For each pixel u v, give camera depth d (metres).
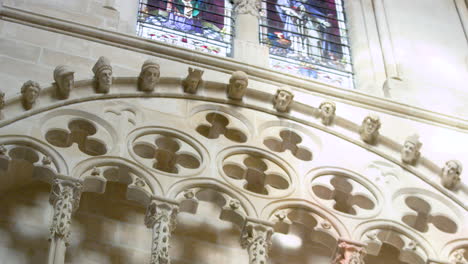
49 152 11.96
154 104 13.48
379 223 12.62
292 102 14.17
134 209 12.59
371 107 14.62
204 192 12.38
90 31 14.16
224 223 12.86
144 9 16.17
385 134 14.26
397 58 16.12
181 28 16.14
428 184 13.54
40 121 12.45
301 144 13.74
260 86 14.38
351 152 13.79
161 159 13.05
